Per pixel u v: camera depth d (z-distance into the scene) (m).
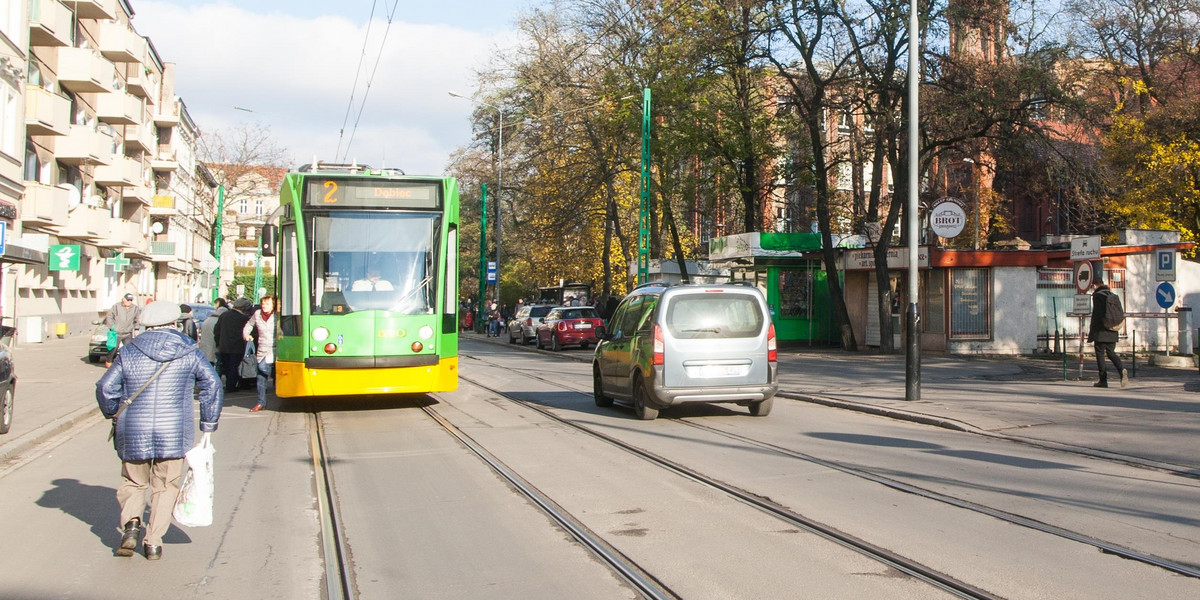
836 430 12.35
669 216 33.84
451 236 14.53
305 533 7.00
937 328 26.70
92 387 18.16
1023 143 26.09
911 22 15.47
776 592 5.34
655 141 31.62
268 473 9.55
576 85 37.00
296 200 13.91
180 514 6.24
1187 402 14.06
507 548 6.48
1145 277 27.75
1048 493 8.04
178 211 60.34
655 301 13.35
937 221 19.06
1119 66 35.22
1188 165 30.50
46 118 31.80
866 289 30.61
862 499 7.86
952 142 26.56
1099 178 27.06
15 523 7.37
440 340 14.10
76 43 39.31
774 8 26.98
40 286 36.69
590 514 7.43
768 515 7.35
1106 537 6.48
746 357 13.21
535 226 45.72
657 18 32.16
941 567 5.77
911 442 11.20
